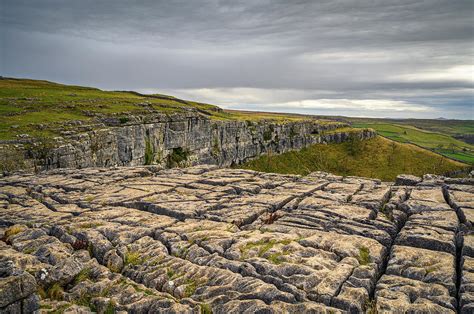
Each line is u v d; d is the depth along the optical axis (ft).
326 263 60.70
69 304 52.80
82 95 426.51
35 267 58.49
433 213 81.76
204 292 54.39
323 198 98.89
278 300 51.47
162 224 81.05
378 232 72.84
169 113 403.13
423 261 60.39
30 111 298.97
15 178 137.90
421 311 47.52
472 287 51.55
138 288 56.95
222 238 71.67
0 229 80.43
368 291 54.34
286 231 75.77
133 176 137.28
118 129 299.79
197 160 456.45
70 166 231.71
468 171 619.67
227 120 561.02
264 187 116.06
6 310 47.06
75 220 83.66
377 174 627.87
